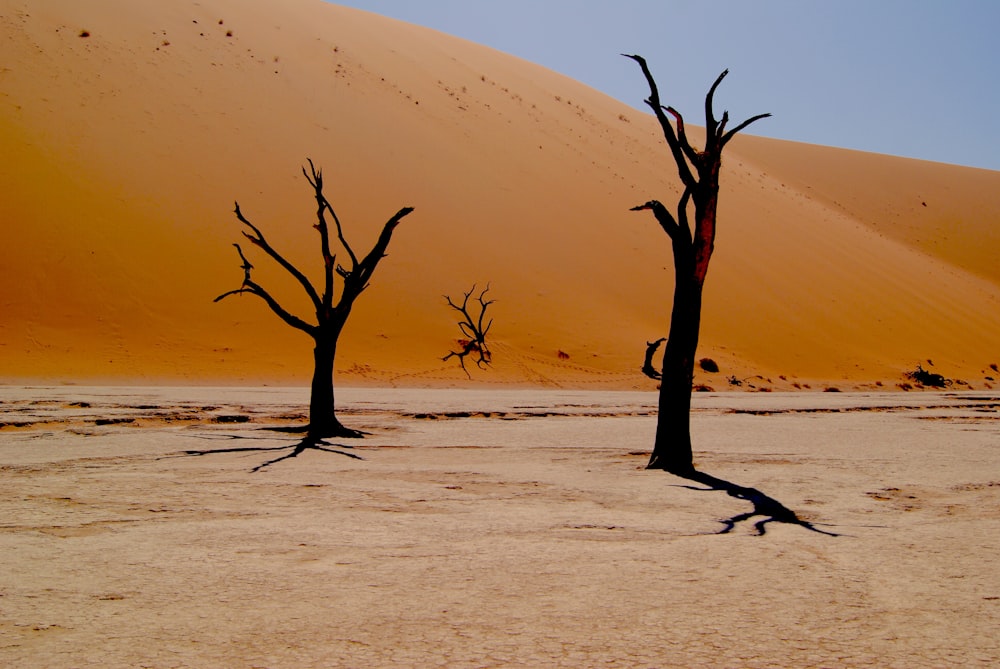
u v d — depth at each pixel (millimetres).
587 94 70125
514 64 68625
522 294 37625
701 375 34281
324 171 39812
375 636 3777
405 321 34219
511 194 44469
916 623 4055
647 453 11094
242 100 42219
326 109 44438
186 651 3582
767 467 9922
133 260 31875
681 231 10031
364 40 55531
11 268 30078
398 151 43688
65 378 26062
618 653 3582
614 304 39281
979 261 70125
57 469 8859
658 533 6035
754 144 83312
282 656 3527
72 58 40031
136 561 5086
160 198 34750
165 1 48375
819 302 45500
